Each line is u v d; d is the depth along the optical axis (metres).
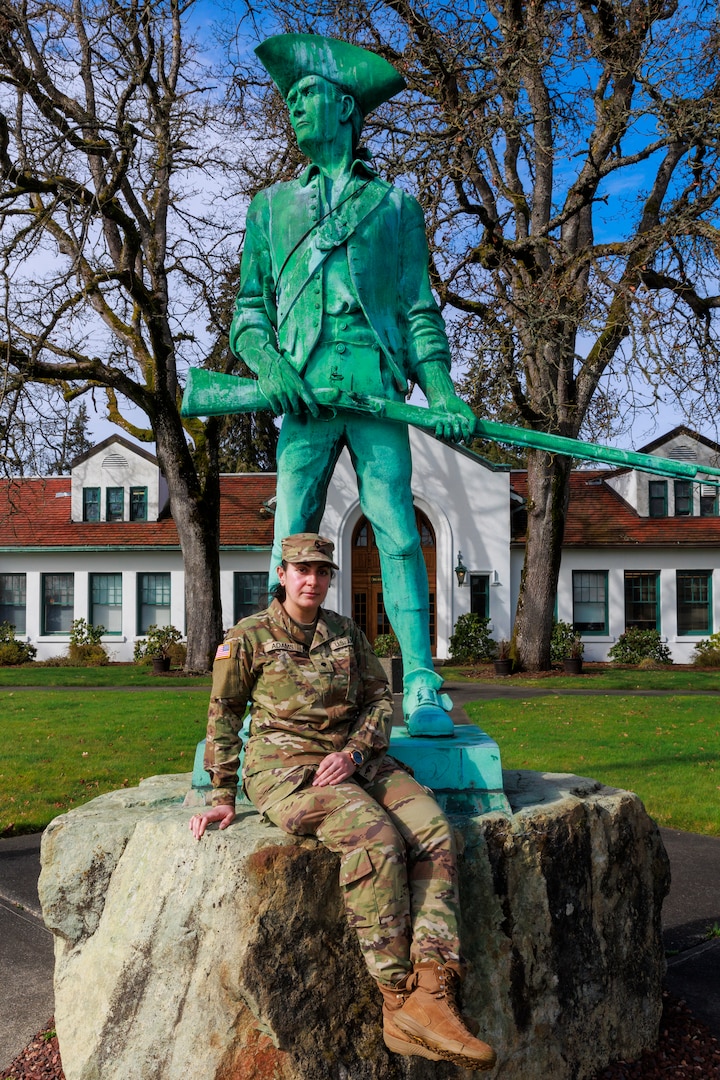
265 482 30.92
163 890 2.95
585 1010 3.26
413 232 3.81
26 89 15.04
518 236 19.05
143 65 15.41
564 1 14.90
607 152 15.79
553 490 20.67
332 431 3.70
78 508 29.64
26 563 28.56
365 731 2.82
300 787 2.77
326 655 2.89
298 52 3.68
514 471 31.05
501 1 15.83
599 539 27.34
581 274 17.39
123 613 28.14
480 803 3.29
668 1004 3.82
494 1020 3.01
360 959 2.82
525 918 3.15
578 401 18.89
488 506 26.47
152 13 15.45
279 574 2.99
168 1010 2.82
